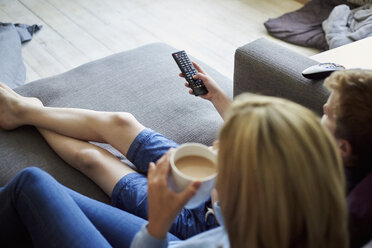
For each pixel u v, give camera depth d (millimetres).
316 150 452
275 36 2564
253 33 2621
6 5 2732
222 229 661
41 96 1491
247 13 2848
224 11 2863
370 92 680
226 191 485
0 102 1290
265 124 452
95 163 1124
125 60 1703
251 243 470
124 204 1048
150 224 617
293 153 436
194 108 1441
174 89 1528
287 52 1227
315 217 448
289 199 438
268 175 436
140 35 2537
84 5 2822
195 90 1229
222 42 2521
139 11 2803
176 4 2926
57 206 822
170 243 792
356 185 679
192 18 2760
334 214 468
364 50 1396
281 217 441
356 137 691
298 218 450
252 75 1259
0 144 1271
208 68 1701
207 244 629
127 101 1457
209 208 968
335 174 472
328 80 760
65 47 2369
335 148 481
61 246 782
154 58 1722
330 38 2328
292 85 1126
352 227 619
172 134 1324
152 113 1403
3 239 950
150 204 614
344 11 2445
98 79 1576
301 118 465
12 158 1224
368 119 674
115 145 1172
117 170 1108
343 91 708
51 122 1251
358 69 761
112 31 2557
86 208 941
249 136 451
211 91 1241
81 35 2490
